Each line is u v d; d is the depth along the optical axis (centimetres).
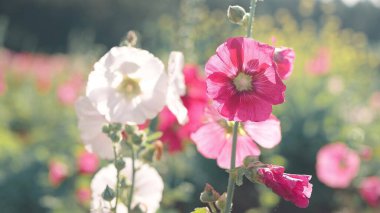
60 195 698
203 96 333
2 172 753
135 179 258
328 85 1015
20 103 1382
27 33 3045
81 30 2994
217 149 227
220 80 191
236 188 825
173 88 227
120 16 2936
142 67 221
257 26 1222
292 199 178
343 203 834
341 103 1000
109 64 219
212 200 197
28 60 1691
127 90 223
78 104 233
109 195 222
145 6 2827
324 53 1072
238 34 897
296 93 962
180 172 616
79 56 1585
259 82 190
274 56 199
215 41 827
